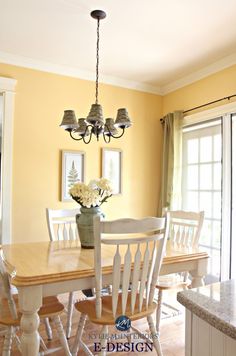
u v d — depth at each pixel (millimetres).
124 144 3551
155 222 1594
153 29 2393
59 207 3137
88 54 2879
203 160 3295
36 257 1801
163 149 3645
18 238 2930
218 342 774
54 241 2330
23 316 1457
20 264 1640
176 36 2504
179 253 1960
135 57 2928
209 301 851
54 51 2820
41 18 2238
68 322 2129
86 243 2039
